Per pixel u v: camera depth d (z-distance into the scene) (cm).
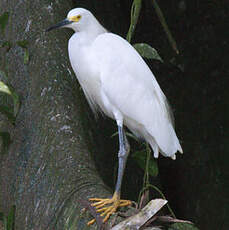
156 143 675
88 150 677
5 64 839
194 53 1166
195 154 1144
